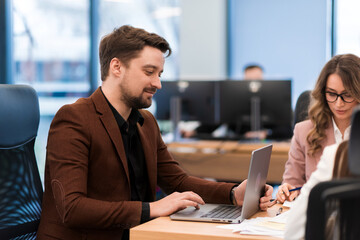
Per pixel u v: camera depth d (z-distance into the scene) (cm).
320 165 122
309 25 619
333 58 217
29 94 198
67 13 611
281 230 150
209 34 652
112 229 178
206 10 651
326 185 104
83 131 180
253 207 179
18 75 577
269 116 418
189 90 432
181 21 661
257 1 643
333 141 218
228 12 656
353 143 95
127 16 650
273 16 637
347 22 589
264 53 644
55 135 180
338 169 114
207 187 201
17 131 191
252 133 423
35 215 192
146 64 185
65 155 175
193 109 432
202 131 466
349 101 208
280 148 376
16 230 184
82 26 623
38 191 195
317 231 107
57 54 604
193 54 659
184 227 158
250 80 420
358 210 102
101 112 186
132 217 169
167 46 192
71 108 183
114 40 189
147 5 655
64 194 170
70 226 170
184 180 209
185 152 399
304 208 124
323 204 105
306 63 623
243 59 654
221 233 149
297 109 249
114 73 189
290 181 227
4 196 186
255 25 646
